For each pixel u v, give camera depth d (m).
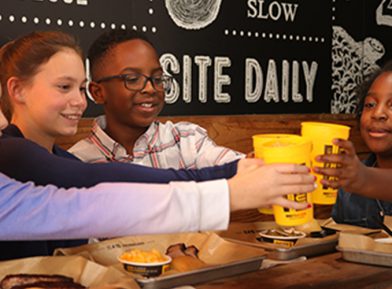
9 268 1.40
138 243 1.66
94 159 2.21
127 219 1.08
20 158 1.36
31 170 1.34
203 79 2.96
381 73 2.50
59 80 1.67
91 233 1.09
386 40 3.70
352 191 1.46
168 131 2.31
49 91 1.67
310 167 1.34
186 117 2.86
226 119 2.99
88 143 2.24
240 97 3.10
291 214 1.30
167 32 2.83
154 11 2.79
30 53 1.66
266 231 1.92
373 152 2.55
